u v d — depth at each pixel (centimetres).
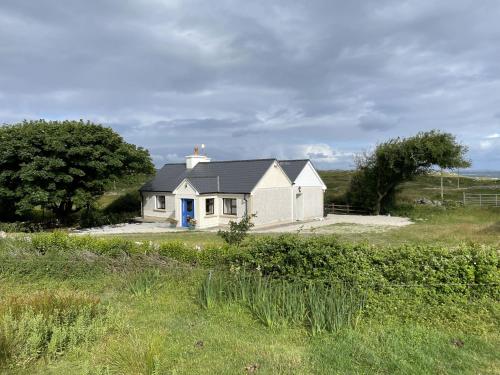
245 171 3231
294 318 705
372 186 3916
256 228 2969
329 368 536
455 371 527
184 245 1143
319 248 859
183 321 737
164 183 3597
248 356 579
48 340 619
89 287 985
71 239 1261
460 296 766
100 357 575
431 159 3566
